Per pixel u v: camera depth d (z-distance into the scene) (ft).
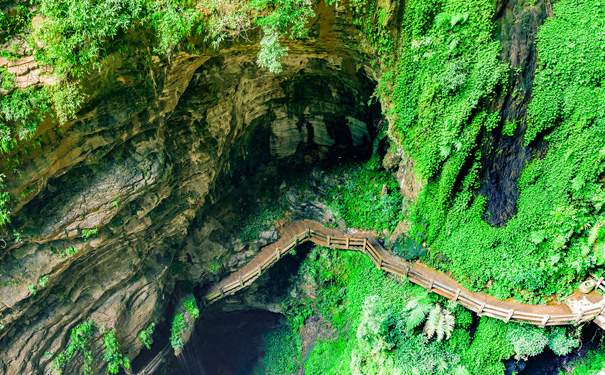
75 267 52.95
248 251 74.64
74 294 53.98
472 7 42.55
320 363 70.28
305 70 67.21
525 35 42.57
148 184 52.39
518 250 49.34
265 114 73.10
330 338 72.13
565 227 46.29
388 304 55.98
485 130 46.88
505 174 48.93
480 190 50.62
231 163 73.82
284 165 79.82
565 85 43.04
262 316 86.79
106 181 49.24
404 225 61.62
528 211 48.16
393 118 52.06
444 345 51.31
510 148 47.55
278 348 83.20
